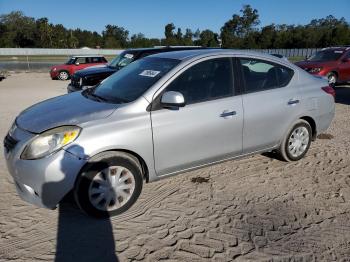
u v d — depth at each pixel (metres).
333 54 14.82
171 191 4.49
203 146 4.33
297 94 5.18
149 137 3.90
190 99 4.23
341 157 5.82
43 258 3.21
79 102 4.27
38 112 4.12
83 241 3.45
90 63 22.48
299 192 4.55
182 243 3.45
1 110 9.98
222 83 4.51
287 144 5.29
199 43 90.50
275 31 79.62
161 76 4.18
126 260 3.20
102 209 3.78
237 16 85.38
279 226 3.76
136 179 3.94
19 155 3.59
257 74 4.86
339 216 3.99
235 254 3.30
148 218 3.86
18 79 22.34
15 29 85.31
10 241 3.43
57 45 82.19
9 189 4.47
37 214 3.89
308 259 3.26
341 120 8.59
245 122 4.62
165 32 96.81
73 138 3.56
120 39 96.69
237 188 4.62
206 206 4.14
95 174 3.66
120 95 4.24
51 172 3.48
